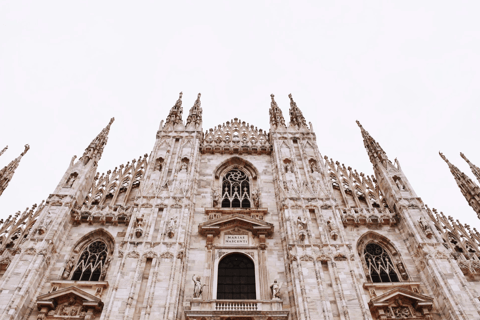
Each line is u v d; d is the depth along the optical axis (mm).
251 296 26625
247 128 45188
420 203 32156
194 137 39375
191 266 27797
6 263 26906
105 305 23688
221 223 30453
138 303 23953
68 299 25250
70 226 30469
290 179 33906
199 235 30188
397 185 34281
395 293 25562
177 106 45406
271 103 47250
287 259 27969
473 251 30234
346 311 23703
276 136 39906
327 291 25078
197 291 25281
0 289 24062
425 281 27500
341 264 26656
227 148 39219
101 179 35688
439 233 31312
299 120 42844
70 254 28672
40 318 24141
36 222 28875
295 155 37156
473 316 23734
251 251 29172
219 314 23547
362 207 34000
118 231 30422
